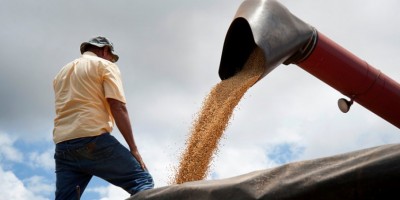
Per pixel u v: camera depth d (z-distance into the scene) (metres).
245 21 5.76
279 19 5.62
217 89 5.60
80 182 4.19
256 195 2.63
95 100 4.16
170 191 2.89
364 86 6.15
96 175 4.12
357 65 6.07
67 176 4.17
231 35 5.82
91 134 4.05
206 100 5.51
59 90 4.30
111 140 4.07
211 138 4.69
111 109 4.14
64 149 4.12
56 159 4.24
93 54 4.50
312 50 5.88
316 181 2.55
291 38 5.62
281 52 5.50
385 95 6.20
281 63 5.75
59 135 4.16
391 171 2.43
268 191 2.62
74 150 4.08
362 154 2.57
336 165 2.58
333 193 2.52
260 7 5.64
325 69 6.03
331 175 2.54
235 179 2.80
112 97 4.12
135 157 4.09
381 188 2.44
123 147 4.09
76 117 4.12
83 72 4.21
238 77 5.67
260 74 5.45
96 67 4.20
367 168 2.47
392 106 6.28
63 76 4.31
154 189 2.96
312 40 5.88
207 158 4.59
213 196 2.72
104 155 4.04
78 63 4.29
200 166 4.50
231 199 2.67
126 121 4.13
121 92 4.18
